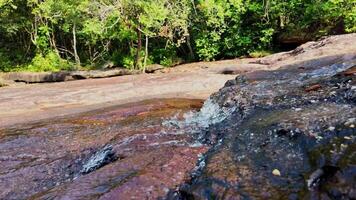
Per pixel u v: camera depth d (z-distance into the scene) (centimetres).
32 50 2631
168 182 375
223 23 2134
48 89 1316
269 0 2086
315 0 1955
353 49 1195
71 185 396
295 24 2108
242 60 1975
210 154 416
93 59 2514
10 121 867
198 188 343
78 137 605
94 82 1445
